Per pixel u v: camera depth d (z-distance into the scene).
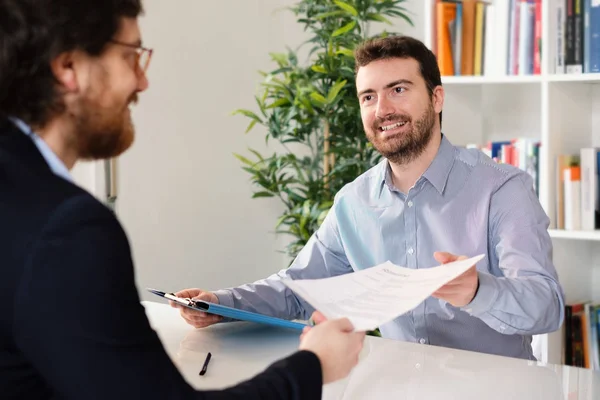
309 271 2.09
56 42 0.80
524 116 3.17
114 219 0.77
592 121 2.96
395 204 1.98
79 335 0.73
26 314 0.73
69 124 0.85
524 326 1.56
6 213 0.76
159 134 3.35
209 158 3.60
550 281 1.66
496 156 2.89
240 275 3.79
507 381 1.25
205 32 3.54
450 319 1.88
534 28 2.77
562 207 2.74
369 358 1.41
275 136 3.34
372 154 3.25
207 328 1.65
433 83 1.97
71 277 0.73
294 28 3.92
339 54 3.17
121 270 0.76
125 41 0.86
